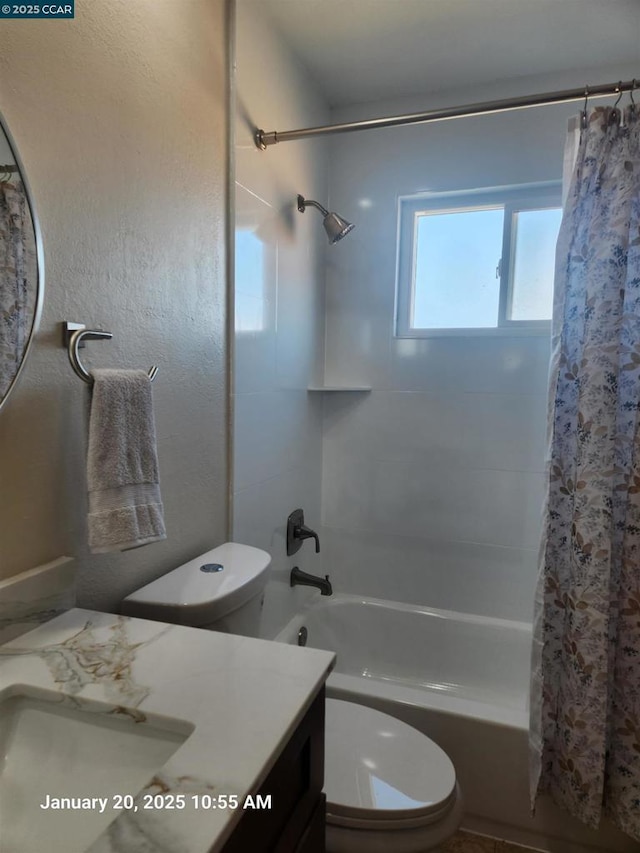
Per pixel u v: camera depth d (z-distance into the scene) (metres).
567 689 1.39
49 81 0.84
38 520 0.86
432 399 2.13
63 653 0.78
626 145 1.33
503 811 1.45
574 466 1.42
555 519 1.46
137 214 1.06
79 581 0.95
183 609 1.00
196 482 1.32
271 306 1.71
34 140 0.81
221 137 1.36
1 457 0.79
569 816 1.42
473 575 2.13
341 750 1.20
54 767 0.68
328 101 2.10
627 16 1.57
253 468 1.63
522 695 1.98
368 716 1.33
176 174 1.18
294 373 1.93
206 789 0.52
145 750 0.65
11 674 0.72
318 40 1.71
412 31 1.66
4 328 0.78
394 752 1.20
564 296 1.42
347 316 2.22
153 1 1.08
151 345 1.12
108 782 0.65
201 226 1.29
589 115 1.38
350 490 2.28
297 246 1.90
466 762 1.46
